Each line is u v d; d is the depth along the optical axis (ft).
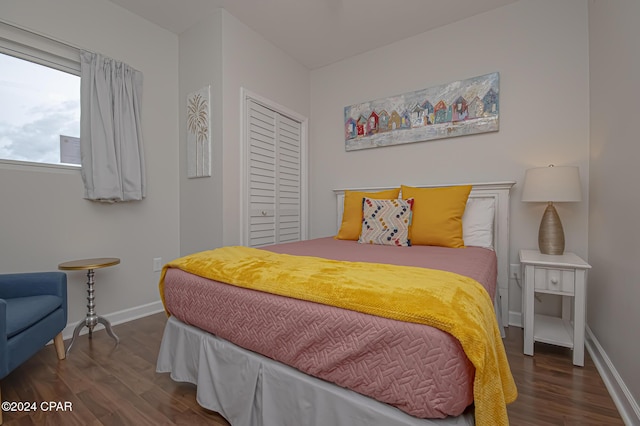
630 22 4.27
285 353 3.32
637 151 3.97
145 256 8.07
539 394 4.43
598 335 5.50
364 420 2.77
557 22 6.92
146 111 8.03
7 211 5.90
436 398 2.38
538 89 7.12
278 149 9.48
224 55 7.63
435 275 3.41
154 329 7.11
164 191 8.46
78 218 6.83
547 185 5.93
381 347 2.66
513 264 7.33
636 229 3.96
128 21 7.61
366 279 3.26
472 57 7.90
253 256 4.74
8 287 5.34
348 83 10.04
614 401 4.26
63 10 6.48
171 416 4.08
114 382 4.88
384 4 7.43
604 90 5.47
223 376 3.97
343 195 9.83
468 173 7.97
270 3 7.39
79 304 6.88
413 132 8.66
